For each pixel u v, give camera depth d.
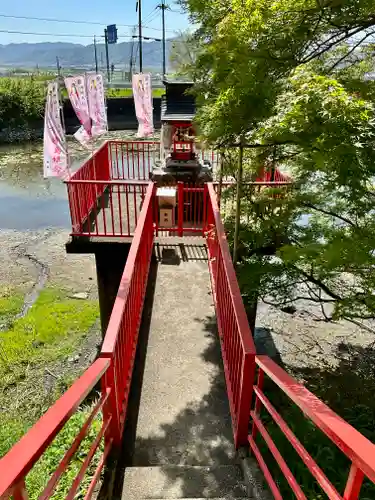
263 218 4.67
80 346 6.95
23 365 6.44
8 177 17.78
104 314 6.30
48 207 14.30
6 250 10.70
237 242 4.43
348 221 3.60
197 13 3.35
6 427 4.56
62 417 1.54
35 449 1.30
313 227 4.39
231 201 5.48
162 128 7.73
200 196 7.48
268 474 2.26
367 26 2.51
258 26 2.48
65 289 8.79
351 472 1.31
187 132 7.73
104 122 9.10
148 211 5.37
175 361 3.86
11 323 7.52
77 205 5.98
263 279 4.18
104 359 2.42
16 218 13.19
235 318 2.96
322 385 5.26
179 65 4.12
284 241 4.51
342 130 1.81
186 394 3.48
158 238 6.57
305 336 7.27
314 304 8.20
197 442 3.02
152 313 4.62
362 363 6.07
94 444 2.25
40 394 5.80
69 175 6.00
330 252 2.83
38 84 27.77
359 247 2.79
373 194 2.70
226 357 3.57
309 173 3.77
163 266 5.72
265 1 2.44
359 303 3.71
